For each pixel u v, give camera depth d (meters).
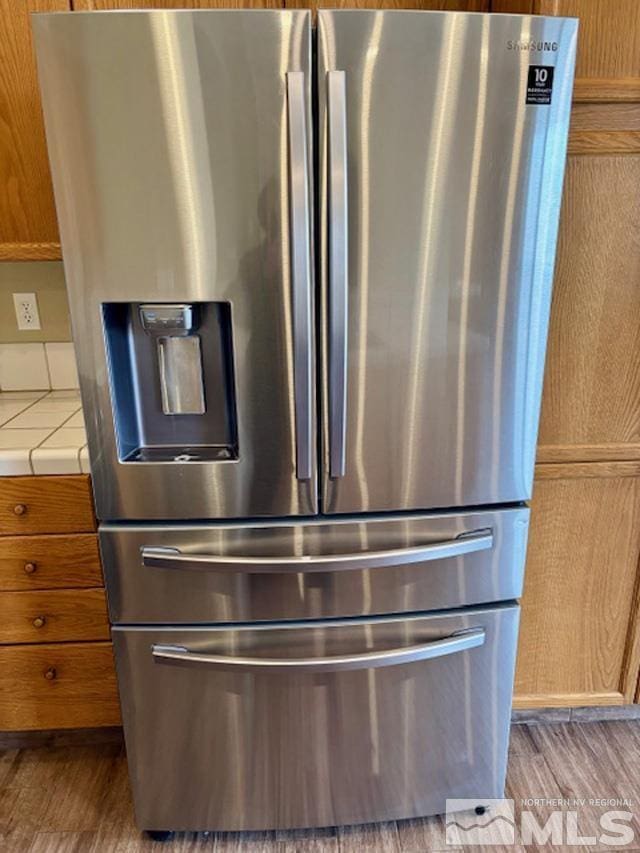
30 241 1.48
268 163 1.01
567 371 1.40
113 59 0.96
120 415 1.18
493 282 1.13
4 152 1.41
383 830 1.46
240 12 0.95
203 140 1.00
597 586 1.58
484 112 1.04
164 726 1.32
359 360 1.13
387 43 0.98
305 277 1.05
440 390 1.17
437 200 1.07
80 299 1.08
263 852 1.40
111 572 1.22
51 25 0.94
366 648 1.29
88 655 1.52
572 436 1.45
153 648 1.26
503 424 1.22
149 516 1.20
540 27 1.01
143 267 1.06
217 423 1.26
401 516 1.24
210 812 1.40
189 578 1.22
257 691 1.29
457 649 1.29
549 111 1.06
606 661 1.65
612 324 1.38
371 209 1.05
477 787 1.46
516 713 1.79
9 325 1.85
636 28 1.21
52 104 0.98
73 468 1.36
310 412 1.13
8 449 1.36
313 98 1.00
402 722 1.36
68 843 1.43
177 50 0.96
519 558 1.30
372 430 1.17
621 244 1.33
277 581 1.23
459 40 0.99
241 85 0.98
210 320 1.17
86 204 1.03
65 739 1.73
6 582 1.44
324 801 1.41
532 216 1.11
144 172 1.01
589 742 1.73
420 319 1.12
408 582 1.27
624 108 1.25
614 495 1.50
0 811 1.52
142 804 1.39
